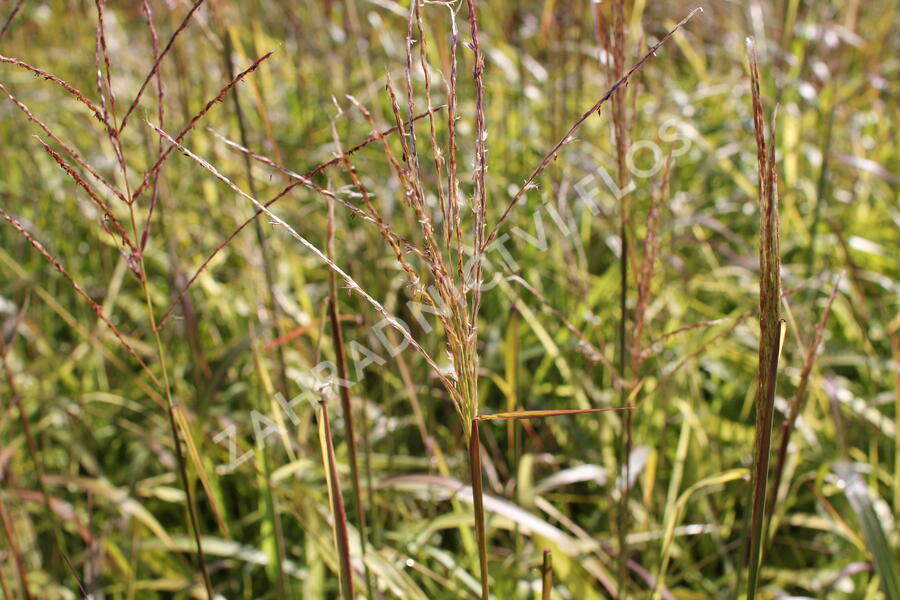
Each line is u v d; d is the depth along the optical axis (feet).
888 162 13.26
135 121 10.18
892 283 10.10
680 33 12.58
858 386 9.95
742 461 8.32
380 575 5.24
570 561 5.75
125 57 10.97
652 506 7.70
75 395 9.48
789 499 7.92
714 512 7.70
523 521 5.49
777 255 3.18
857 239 10.27
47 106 13.84
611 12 4.96
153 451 8.77
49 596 6.95
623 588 6.03
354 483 5.03
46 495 6.59
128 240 3.86
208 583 4.92
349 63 10.01
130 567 6.85
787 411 8.36
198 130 9.87
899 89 14.15
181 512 8.56
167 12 8.63
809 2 11.83
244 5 11.05
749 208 11.32
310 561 6.39
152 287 10.23
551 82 9.71
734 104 13.25
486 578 3.70
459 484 5.71
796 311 8.30
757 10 11.47
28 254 11.45
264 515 6.14
